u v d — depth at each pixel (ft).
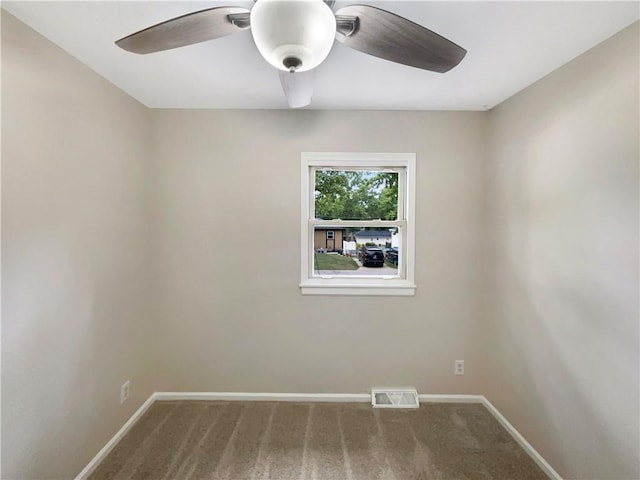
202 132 7.31
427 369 7.52
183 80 5.82
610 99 4.26
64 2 3.67
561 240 5.12
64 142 4.79
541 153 5.58
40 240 4.39
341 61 5.08
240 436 6.25
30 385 4.27
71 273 4.95
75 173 5.01
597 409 4.49
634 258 3.97
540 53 4.74
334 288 7.43
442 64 3.56
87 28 4.21
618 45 4.16
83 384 5.24
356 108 7.23
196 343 7.48
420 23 4.02
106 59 5.05
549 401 5.39
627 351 4.07
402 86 6.01
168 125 7.29
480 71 5.36
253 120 7.35
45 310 4.49
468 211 7.39
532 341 5.82
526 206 5.98
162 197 7.35
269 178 7.38
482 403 7.44
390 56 3.51
